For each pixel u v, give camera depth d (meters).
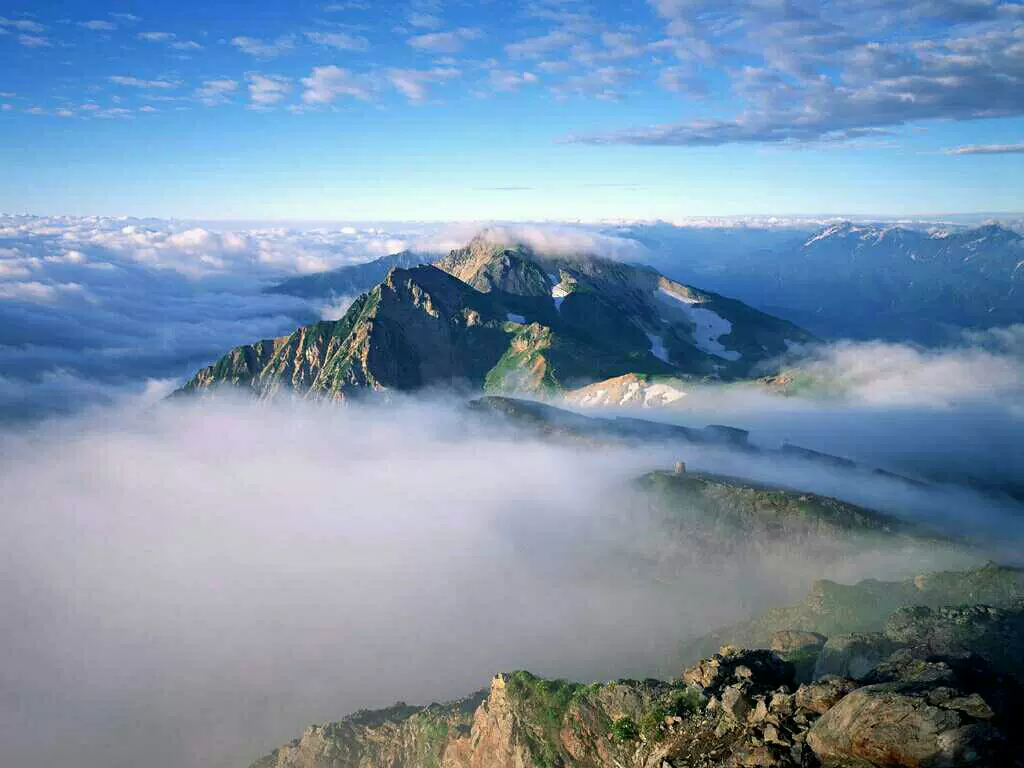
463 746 68.75
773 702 40.03
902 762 31.81
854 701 34.75
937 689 33.94
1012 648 51.25
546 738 57.75
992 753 30.78
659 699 51.12
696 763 40.22
